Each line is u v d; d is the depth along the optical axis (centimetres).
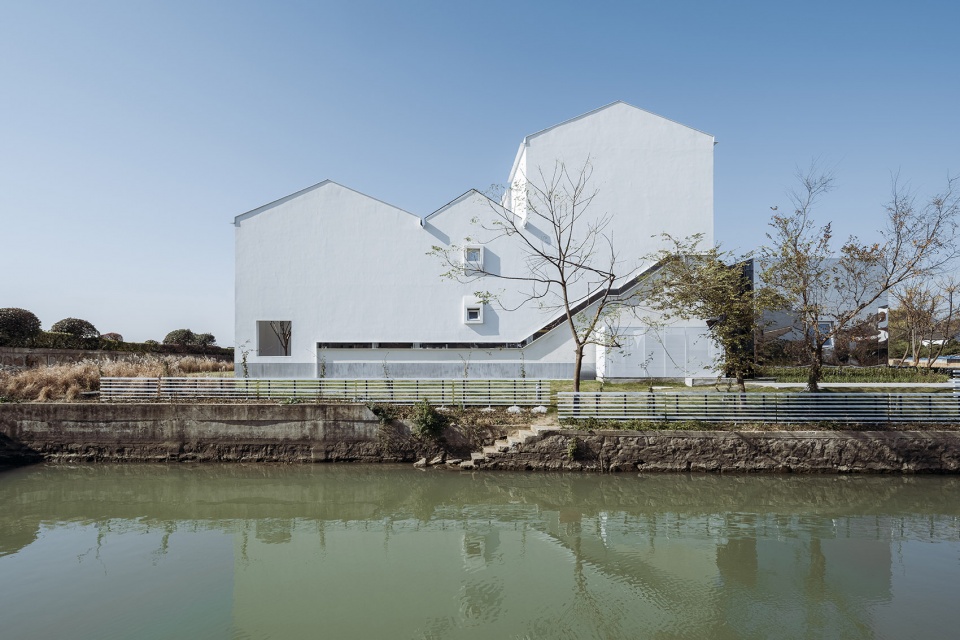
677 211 1919
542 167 1923
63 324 2773
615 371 1717
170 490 1177
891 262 1337
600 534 927
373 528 965
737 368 1325
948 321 2055
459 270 1884
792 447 1227
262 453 1352
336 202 1886
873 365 1995
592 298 1880
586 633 610
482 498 1120
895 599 686
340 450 1349
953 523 965
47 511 1059
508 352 1895
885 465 1216
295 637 602
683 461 1234
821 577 753
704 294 1302
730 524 968
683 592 711
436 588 728
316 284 1873
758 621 635
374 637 603
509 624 631
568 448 1250
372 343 1883
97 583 743
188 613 658
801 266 1315
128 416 1367
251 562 819
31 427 1376
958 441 1212
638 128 1933
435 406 1398
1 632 612
